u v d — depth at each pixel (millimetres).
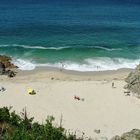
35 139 25453
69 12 121750
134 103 51906
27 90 54625
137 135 35000
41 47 75625
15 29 92438
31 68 64625
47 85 56906
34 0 146875
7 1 141000
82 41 83812
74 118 47062
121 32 94562
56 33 90312
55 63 67562
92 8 133000
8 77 60000
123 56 73000
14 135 25344
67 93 54156
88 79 60500
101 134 43438
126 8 136375
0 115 29984
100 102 51781
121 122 46750
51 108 49406
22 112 45438
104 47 78688
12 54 71688
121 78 61125
